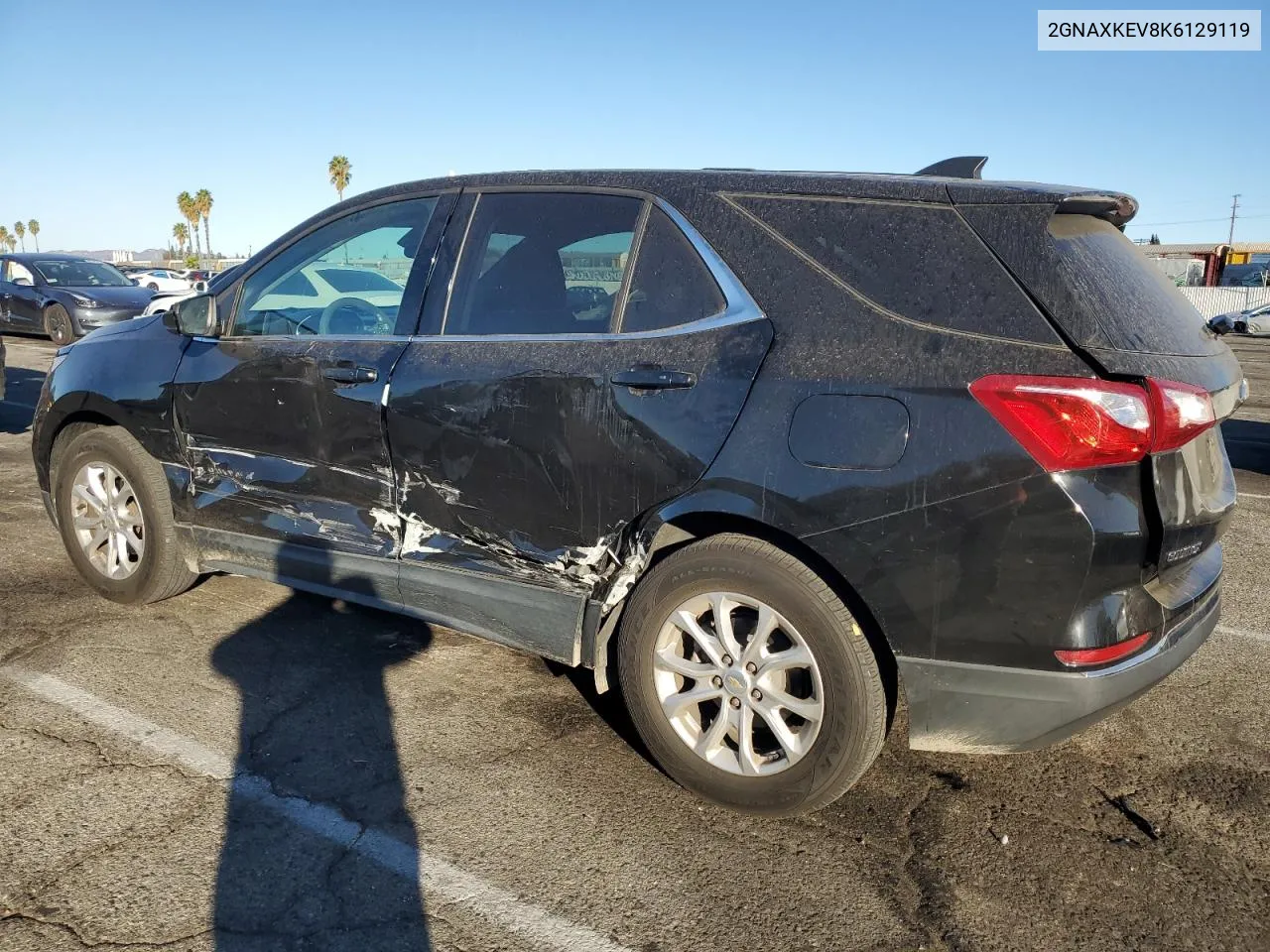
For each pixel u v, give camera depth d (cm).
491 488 318
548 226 327
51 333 1645
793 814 283
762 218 289
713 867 264
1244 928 243
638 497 289
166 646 397
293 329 378
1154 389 236
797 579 267
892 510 251
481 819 284
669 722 294
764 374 271
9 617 422
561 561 309
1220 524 280
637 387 288
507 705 357
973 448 243
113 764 305
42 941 226
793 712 274
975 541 244
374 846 269
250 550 390
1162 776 315
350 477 353
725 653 283
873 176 290
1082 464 236
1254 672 398
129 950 225
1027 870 265
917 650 256
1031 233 252
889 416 253
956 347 251
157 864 257
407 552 344
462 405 320
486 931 237
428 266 348
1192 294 4022
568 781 305
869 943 236
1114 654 243
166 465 409
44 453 455
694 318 290
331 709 348
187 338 407
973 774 315
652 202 309
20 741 317
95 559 441
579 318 311
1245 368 1866
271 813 282
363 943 231
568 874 259
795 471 262
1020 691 247
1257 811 295
